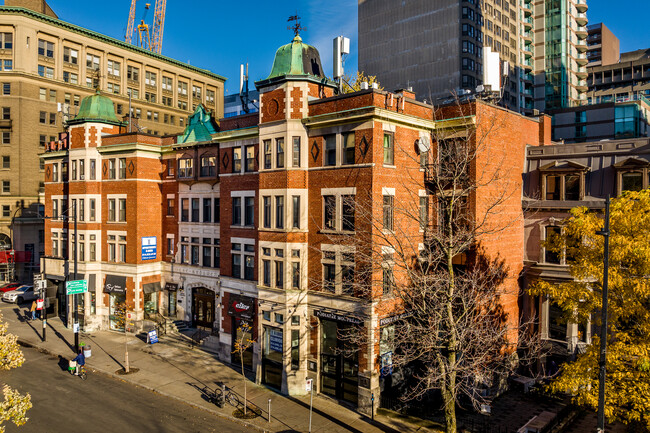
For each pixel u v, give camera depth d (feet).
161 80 280.10
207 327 126.41
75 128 140.56
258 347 98.22
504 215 95.76
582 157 96.43
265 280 96.84
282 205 93.30
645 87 375.45
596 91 399.65
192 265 126.72
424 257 91.45
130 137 131.85
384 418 79.10
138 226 129.59
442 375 61.00
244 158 107.14
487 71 101.60
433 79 317.83
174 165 131.44
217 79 317.01
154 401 87.04
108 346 119.14
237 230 107.34
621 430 76.54
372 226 81.41
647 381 60.08
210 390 91.71
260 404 85.61
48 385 93.91
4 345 57.52
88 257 135.74
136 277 129.39
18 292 170.40
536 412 82.84
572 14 350.43
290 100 91.91
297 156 92.48
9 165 212.64
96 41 244.22
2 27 213.05
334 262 87.35
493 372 87.45
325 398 88.22
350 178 85.05
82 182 137.69
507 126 98.07
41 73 222.28
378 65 346.95
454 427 61.72
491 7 323.98
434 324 65.98
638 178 88.69
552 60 345.31
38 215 217.56
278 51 96.48
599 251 66.39
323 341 90.27
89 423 77.00
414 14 329.11
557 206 95.96
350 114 84.12
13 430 73.72
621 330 71.00
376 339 81.76
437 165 82.33
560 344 92.43
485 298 71.82
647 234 62.44
